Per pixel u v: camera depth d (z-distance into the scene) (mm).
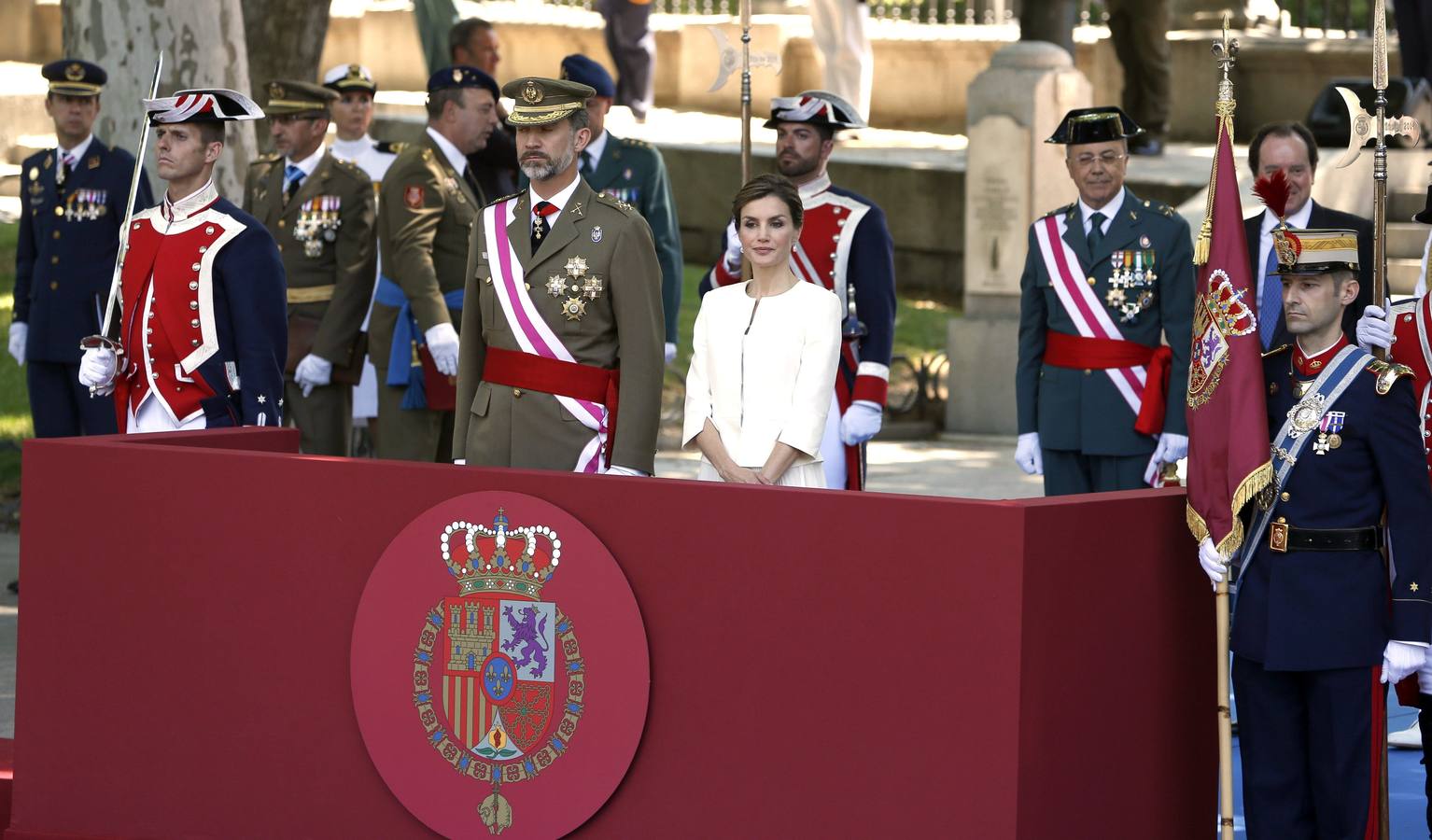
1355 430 18953
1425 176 50094
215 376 24969
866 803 17578
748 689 17938
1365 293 25969
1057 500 17531
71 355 33344
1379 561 19094
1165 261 26875
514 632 18641
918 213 64938
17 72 81062
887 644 17438
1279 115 71312
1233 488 18453
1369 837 19188
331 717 19469
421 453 32219
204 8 38312
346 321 32688
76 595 20234
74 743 20328
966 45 78625
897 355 50562
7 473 42531
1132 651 18203
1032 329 28156
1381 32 20656
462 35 42906
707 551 17984
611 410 23078
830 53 73938
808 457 22547
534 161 22828
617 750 18359
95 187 33438
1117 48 66125
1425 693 20859
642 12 76562
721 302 22969
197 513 19750
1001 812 17109
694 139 71625
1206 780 19375
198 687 19875
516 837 18797
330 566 19344
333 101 34062
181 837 20016
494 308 23234
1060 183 48156
